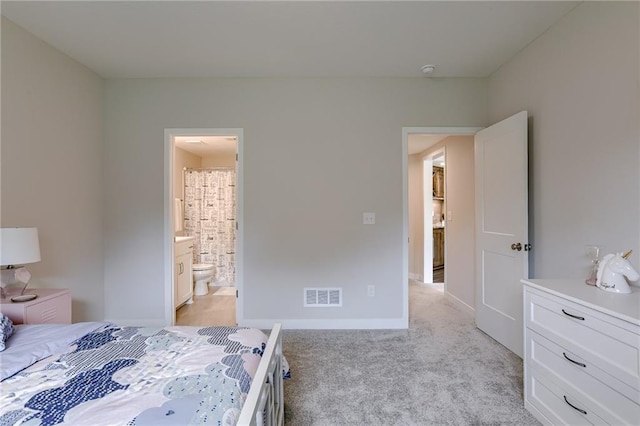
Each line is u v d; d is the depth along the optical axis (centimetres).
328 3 188
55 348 122
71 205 255
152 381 98
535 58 227
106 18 202
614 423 119
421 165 496
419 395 183
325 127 294
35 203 223
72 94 256
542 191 220
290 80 293
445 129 292
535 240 227
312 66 272
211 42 233
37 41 224
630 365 114
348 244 294
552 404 150
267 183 294
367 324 293
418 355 235
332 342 260
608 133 169
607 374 122
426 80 294
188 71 281
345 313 294
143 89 293
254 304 294
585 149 184
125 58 257
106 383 96
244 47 240
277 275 294
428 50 244
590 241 181
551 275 212
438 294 416
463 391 187
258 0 185
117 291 296
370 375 205
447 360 226
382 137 294
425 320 314
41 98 227
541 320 158
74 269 259
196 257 461
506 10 194
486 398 180
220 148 459
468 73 284
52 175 237
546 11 194
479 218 284
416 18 203
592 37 179
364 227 294
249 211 294
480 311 285
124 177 294
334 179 294
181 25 211
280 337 150
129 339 133
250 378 105
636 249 154
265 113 294
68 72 252
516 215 234
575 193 191
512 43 233
